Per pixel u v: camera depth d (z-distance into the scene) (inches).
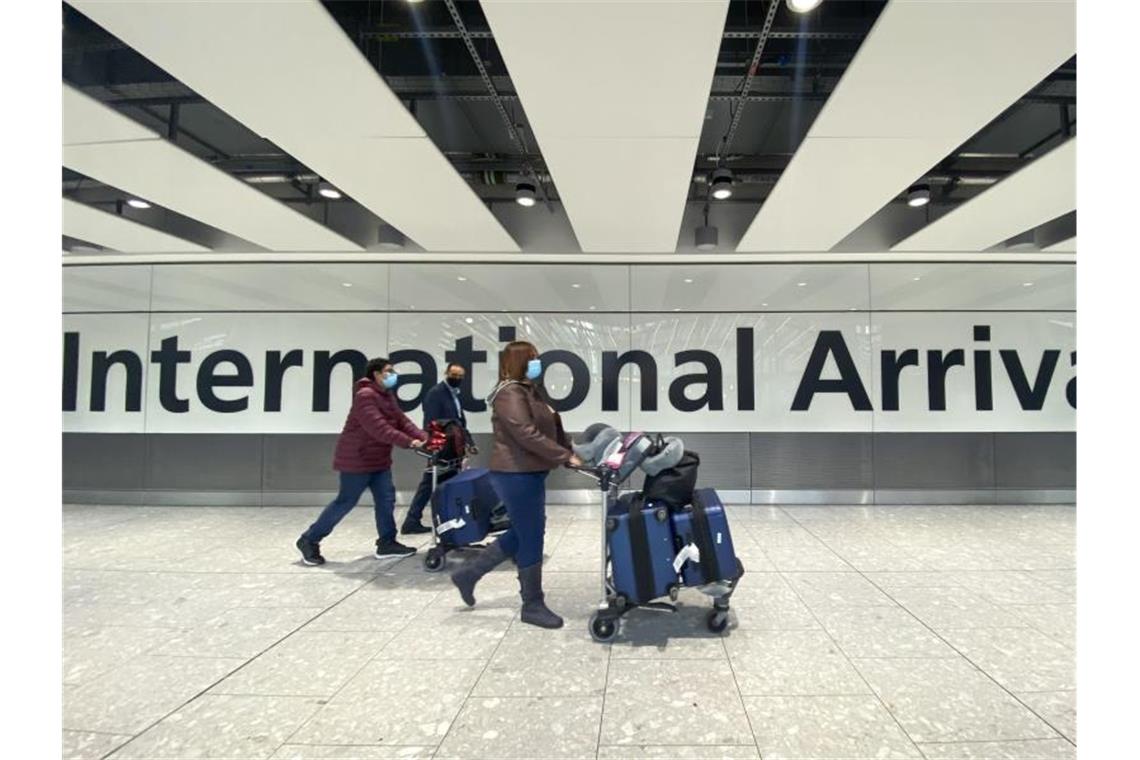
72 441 270.7
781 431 263.3
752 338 265.9
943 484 259.1
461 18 144.9
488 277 270.1
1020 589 144.0
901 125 135.0
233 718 88.2
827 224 206.1
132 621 126.3
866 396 262.4
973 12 98.9
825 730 83.8
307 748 80.7
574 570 161.6
